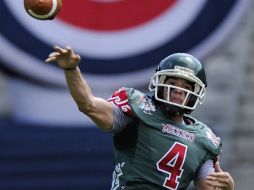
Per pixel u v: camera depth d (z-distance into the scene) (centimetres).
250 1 3322
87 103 1528
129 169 1606
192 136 1623
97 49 2966
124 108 1591
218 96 3309
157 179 1598
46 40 2928
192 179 1642
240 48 3325
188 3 3009
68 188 3048
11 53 2908
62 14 2941
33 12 1582
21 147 3028
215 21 3027
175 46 3006
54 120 3041
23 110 3039
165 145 1602
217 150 1645
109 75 2977
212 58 3306
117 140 1622
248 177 3291
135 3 2980
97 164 3066
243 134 3334
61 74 2953
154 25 2992
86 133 3058
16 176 3025
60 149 3039
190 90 1611
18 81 3034
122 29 2977
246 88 3334
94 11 2961
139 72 2988
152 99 1634
